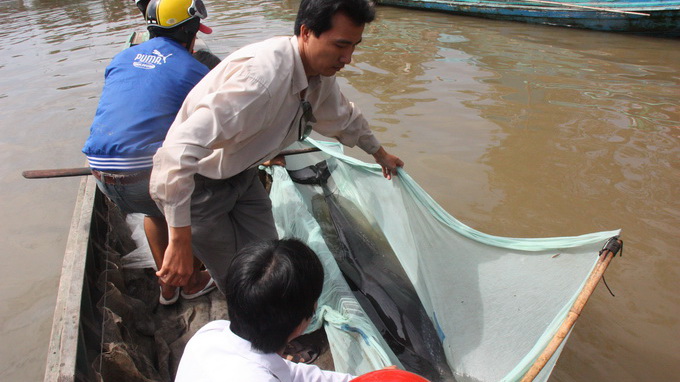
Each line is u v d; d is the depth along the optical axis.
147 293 3.00
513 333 2.43
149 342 2.69
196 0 2.54
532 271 2.50
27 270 3.79
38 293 3.59
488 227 3.80
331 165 3.97
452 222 2.66
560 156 4.68
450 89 6.29
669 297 3.09
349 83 6.57
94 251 2.84
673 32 8.38
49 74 7.69
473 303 2.62
